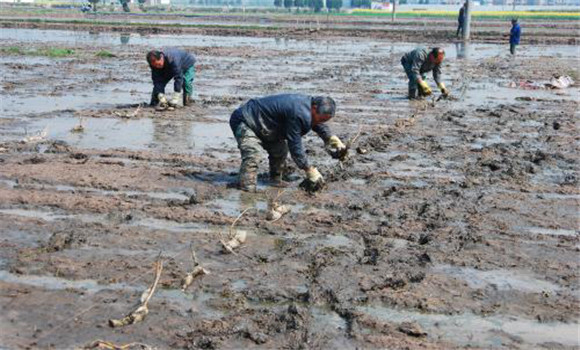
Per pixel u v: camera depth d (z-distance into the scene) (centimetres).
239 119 802
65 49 2744
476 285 558
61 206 735
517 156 999
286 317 494
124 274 568
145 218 707
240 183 806
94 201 749
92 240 639
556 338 479
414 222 701
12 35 3712
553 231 689
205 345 459
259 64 2295
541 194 816
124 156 966
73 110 1331
